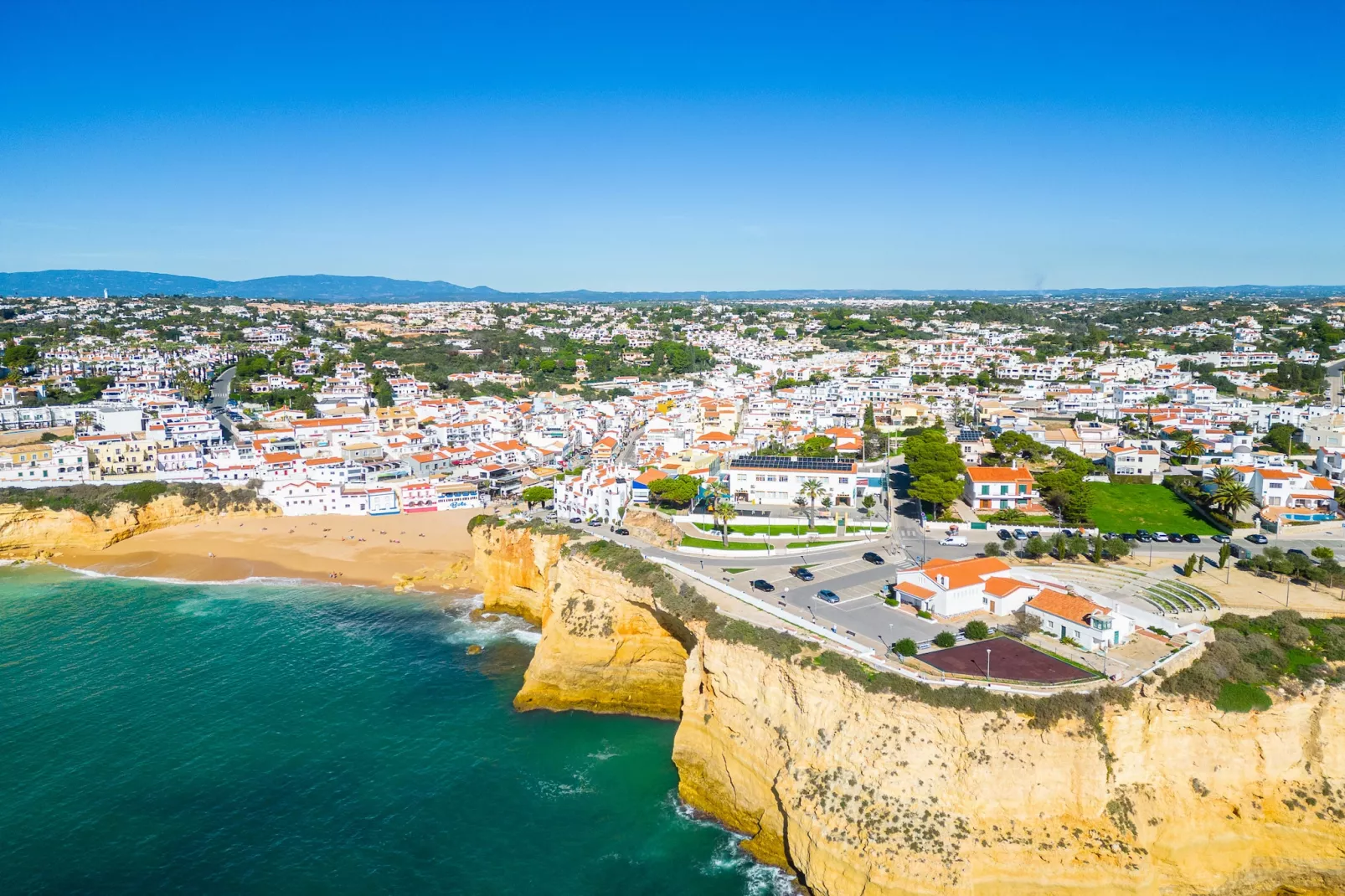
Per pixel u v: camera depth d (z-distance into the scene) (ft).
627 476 506.89
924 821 226.17
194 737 307.99
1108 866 220.02
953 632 295.89
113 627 410.11
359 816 266.16
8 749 298.35
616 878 245.04
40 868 239.91
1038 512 465.06
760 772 262.67
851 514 459.32
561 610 351.05
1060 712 229.66
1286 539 415.23
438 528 545.85
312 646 387.96
